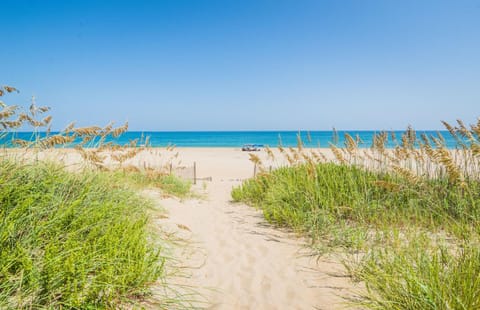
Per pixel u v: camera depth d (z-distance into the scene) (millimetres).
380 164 6617
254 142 82312
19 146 3809
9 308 2002
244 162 27188
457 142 5215
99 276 2516
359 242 4129
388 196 5359
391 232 4410
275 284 3342
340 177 6414
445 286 2375
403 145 5688
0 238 2355
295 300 2986
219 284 3301
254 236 5129
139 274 2752
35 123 3854
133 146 6836
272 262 3975
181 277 3314
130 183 6297
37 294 2170
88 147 5027
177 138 108500
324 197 5676
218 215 6805
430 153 4887
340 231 4770
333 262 3881
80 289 2283
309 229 5094
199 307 2771
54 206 3193
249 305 2887
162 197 7586
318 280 3402
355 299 2916
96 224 3211
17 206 2738
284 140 91688
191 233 5043
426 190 5027
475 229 3523
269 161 23859
